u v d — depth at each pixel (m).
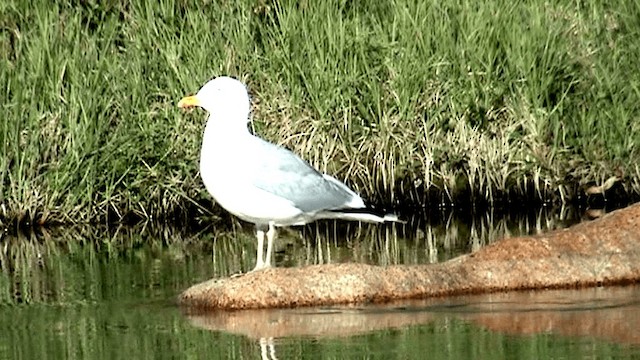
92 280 14.01
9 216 17.00
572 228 13.77
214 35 18.00
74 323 12.18
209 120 13.12
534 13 18.25
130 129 17.41
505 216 17.25
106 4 18.34
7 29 18.14
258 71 17.64
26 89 17.25
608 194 17.83
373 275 12.80
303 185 13.20
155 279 13.95
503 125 17.84
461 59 17.78
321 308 12.50
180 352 11.14
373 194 17.53
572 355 10.83
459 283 13.01
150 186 17.36
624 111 17.77
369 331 11.69
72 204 17.09
